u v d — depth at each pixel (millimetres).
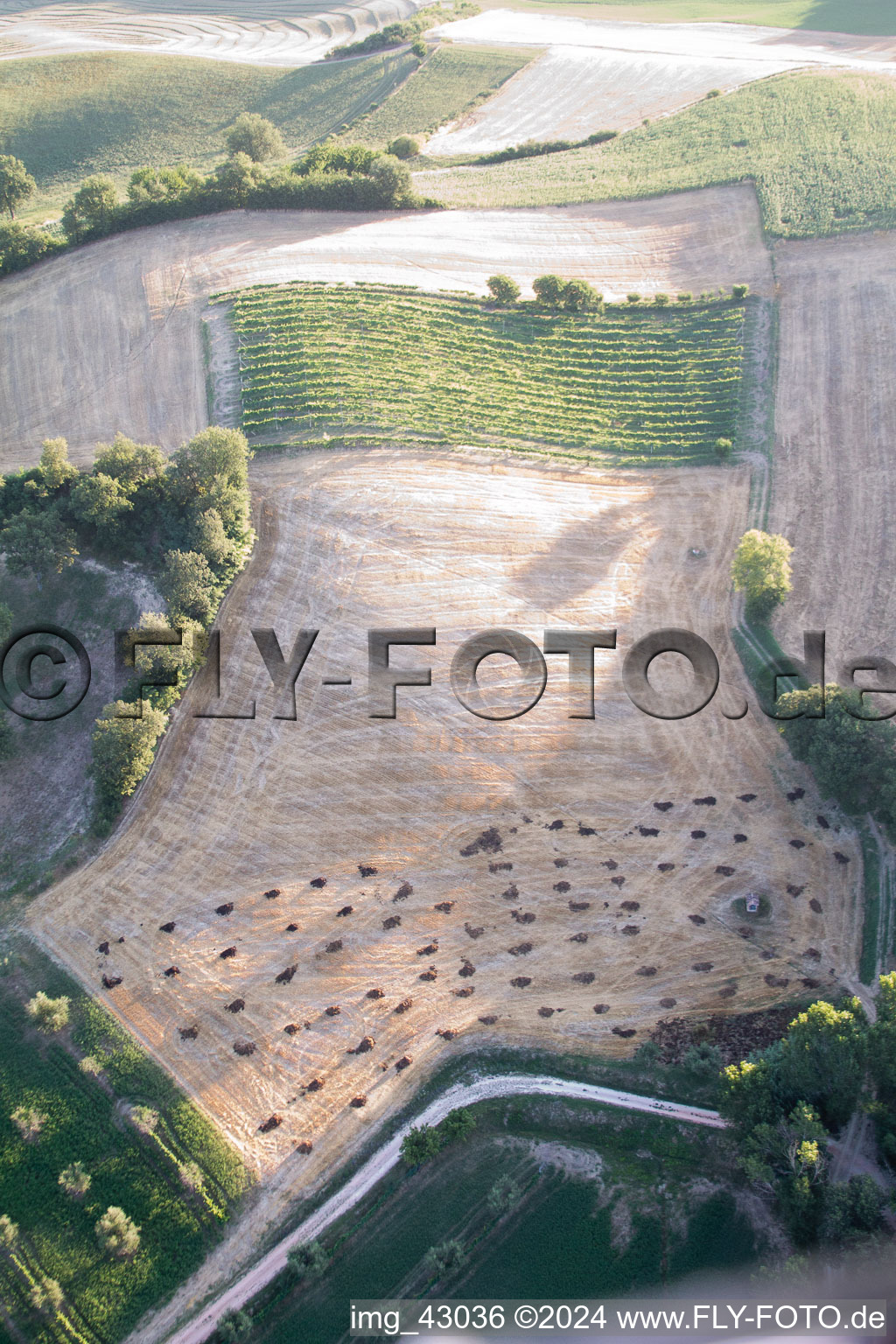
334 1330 45062
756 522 80000
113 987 57031
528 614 74125
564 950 57625
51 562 74688
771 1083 46625
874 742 59531
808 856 60938
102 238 114562
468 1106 51719
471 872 61219
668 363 95250
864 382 90062
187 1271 47031
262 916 59906
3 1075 53531
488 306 103188
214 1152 50281
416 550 78500
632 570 77000
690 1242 46312
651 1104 51125
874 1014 53188
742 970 56188
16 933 59875
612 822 63156
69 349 101688
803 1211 43562
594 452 87312
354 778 66000
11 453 92062
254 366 95750
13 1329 46062
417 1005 55812
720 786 64625
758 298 100000
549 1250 46656
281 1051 54219
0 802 66562
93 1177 49844
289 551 78875
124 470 77562
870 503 80188
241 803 65188
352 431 88562
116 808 64938
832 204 108562
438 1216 48031
